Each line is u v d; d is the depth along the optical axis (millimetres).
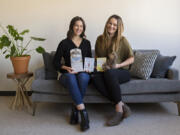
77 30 1685
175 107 1961
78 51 1701
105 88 1585
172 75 1741
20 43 2338
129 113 1549
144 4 2248
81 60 1695
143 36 2314
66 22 2311
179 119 1630
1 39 1796
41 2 2283
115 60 1722
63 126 1517
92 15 2287
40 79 1790
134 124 1536
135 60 1979
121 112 1526
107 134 1362
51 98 1705
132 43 2340
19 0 2281
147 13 2262
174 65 2346
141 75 1812
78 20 1688
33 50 2375
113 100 1550
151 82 1646
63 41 1739
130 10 2264
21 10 2299
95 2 2262
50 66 1969
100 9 2273
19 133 1391
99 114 1780
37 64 2402
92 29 2316
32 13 2303
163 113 1783
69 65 1724
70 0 2268
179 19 2248
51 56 2053
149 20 2275
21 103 1969
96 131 1414
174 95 1677
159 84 1631
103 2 2260
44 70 1922
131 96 1669
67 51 1714
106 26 1744
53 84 1673
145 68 1816
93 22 2301
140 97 1670
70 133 1387
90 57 1808
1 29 2324
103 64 1720
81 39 1788
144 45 2334
